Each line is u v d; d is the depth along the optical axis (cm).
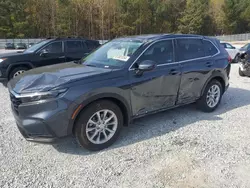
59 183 277
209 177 288
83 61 443
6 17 4419
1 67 747
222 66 515
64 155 337
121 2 5219
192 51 471
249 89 737
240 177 288
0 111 516
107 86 342
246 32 6856
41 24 4703
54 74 351
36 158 329
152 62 369
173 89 432
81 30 5031
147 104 400
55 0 4769
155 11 5684
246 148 356
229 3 6334
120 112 367
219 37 5688
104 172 298
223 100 608
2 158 327
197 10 5816
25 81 344
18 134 401
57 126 311
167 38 436
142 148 355
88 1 5028
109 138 359
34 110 309
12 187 269
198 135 398
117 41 458
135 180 283
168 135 398
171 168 306
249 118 478
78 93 318
